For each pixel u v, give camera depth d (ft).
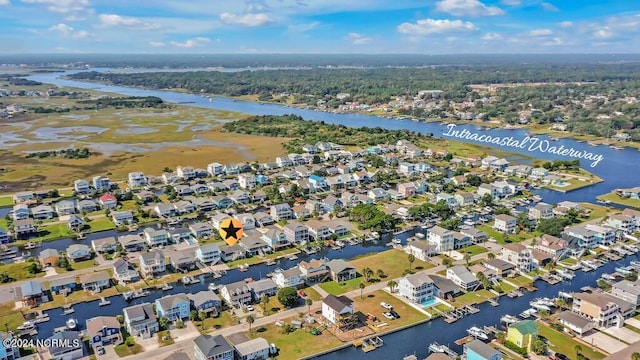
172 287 533.55
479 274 529.45
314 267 545.03
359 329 446.60
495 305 489.26
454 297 505.25
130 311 444.96
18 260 593.01
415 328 453.17
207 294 484.74
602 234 634.02
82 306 490.90
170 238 655.76
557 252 591.78
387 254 617.21
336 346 421.18
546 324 453.17
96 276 526.98
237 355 400.26
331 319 457.27
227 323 457.27
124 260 561.84
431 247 604.49
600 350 413.18
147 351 412.98
